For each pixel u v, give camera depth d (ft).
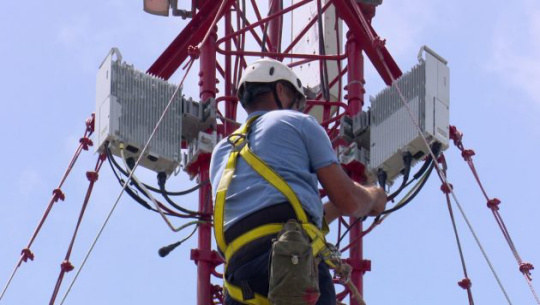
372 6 85.15
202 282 75.87
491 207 74.23
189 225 68.90
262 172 42.80
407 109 72.02
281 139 43.39
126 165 72.13
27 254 72.64
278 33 89.35
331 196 43.65
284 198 42.34
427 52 75.66
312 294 40.65
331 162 43.42
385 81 83.97
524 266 71.56
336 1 83.66
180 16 86.69
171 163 74.95
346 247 75.46
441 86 75.41
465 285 75.87
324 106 83.30
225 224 42.75
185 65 81.66
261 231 42.01
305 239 41.16
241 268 41.98
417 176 73.67
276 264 40.60
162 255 61.26
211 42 82.79
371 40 76.33
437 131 73.87
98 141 73.56
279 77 46.26
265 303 41.75
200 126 77.46
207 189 76.84
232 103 82.33
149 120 74.79
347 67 83.51
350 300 76.48
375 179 77.97
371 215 45.39
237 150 43.65
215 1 83.82
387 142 75.56
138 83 75.15
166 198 72.28
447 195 74.74
